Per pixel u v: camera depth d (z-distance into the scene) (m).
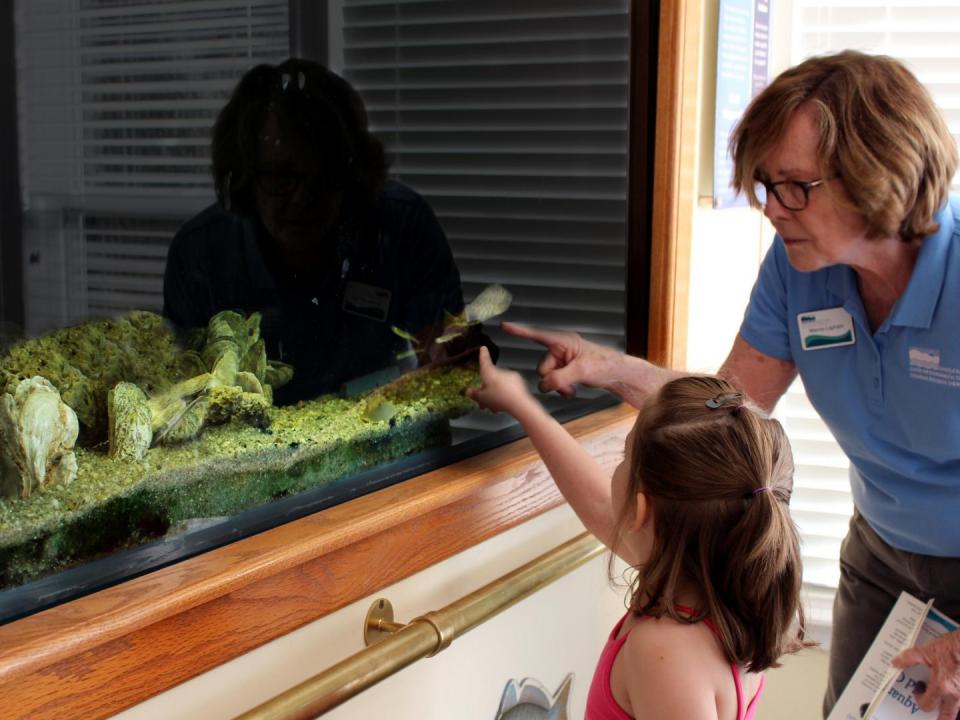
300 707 0.92
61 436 0.84
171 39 0.90
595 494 1.26
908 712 1.35
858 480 1.50
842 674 1.62
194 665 0.90
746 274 2.21
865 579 1.56
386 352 1.20
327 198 1.09
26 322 0.81
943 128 1.14
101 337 0.87
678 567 1.02
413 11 1.16
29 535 0.82
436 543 1.19
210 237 0.96
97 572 0.87
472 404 1.36
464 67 1.25
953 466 1.31
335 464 1.12
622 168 1.62
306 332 1.09
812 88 1.13
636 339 1.72
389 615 1.15
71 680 0.80
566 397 1.56
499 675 1.39
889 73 1.12
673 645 1.00
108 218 0.86
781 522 1.01
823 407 1.41
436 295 1.28
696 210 1.86
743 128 1.19
